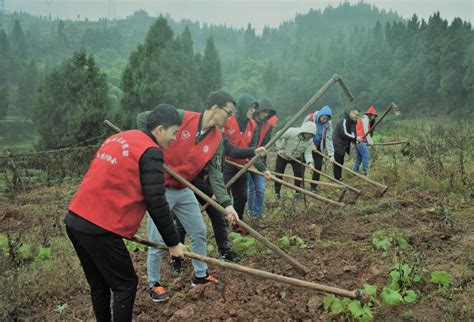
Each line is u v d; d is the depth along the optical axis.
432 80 43.84
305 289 4.29
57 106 21.84
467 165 9.22
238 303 4.07
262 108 6.23
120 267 3.31
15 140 63.81
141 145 3.24
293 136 7.62
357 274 4.57
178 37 29.22
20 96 80.69
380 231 5.61
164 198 3.27
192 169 4.28
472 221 5.89
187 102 27.14
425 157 9.97
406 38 49.28
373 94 47.59
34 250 5.87
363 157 9.60
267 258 5.17
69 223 3.25
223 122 4.23
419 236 5.40
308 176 10.58
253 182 6.68
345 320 3.73
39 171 12.53
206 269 4.46
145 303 4.30
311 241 5.66
